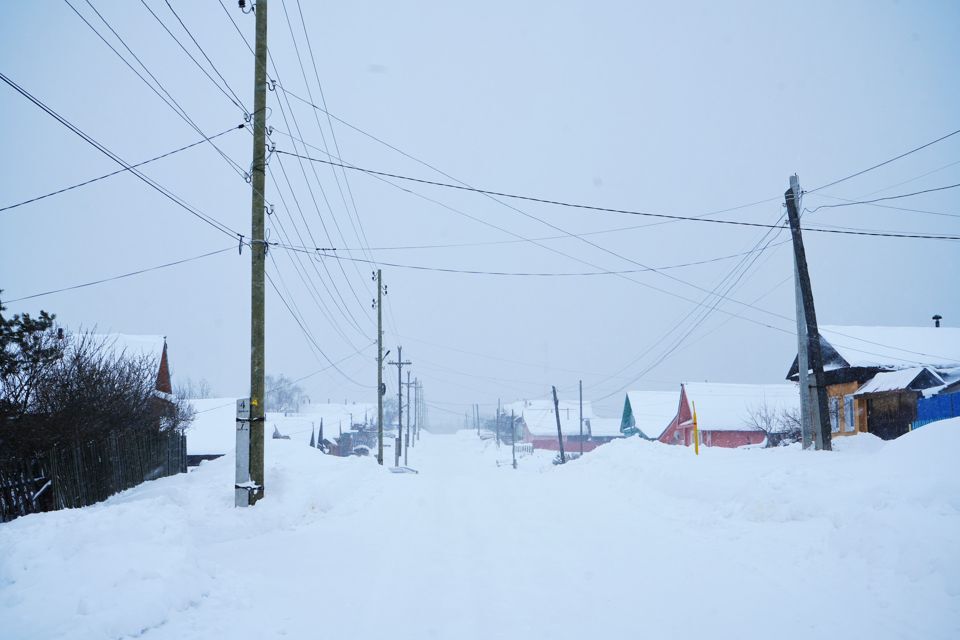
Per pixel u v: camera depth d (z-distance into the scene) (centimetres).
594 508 1417
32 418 1365
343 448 7431
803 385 1938
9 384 1393
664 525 1143
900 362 3125
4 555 709
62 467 1376
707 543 956
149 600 614
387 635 591
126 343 2928
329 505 1496
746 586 715
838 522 855
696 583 742
